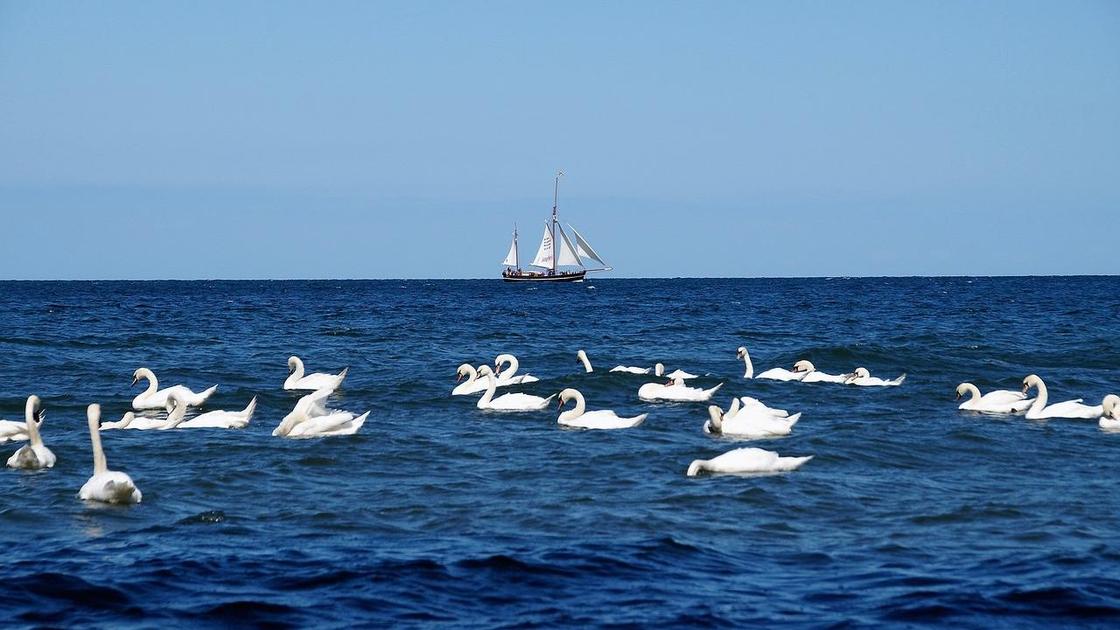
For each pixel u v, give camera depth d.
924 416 30.28
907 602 13.73
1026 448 24.89
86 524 17.67
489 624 13.00
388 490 20.34
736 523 17.78
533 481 21.16
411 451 24.45
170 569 15.05
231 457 23.48
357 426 26.75
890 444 25.03
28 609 13.45
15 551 15.97
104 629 12.82
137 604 13.65
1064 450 24.70
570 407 32.72
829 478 21.25
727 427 26.88
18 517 18.09
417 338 62.62
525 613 13.38
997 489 20.41
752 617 13.22
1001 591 14.12
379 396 35.19
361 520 18.02
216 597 13.90
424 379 40.19
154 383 32.50
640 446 25.22
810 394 35.62
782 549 16.23
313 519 18.09
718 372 43.84
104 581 14.51
